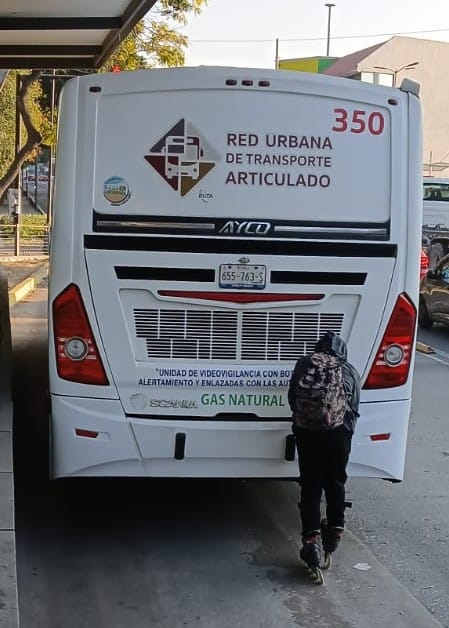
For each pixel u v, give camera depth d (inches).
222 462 214.2
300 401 198.5
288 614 188.7
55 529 230.7
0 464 231.9
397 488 274.8
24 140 1157.7
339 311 214.5
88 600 191.6
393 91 213.2
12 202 1115.9
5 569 179.5
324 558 211.9
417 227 215.9
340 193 211.2
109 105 202.4
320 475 205.6
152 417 210.7
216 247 207.3
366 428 218.4
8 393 303.7
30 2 393.4
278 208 208.5
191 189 205.5
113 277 205.5
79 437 209.2
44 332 516.1
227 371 211.2
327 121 209.3
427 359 508.4
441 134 2309.3
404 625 185.6
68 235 203.8
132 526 235.0
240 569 210.4
